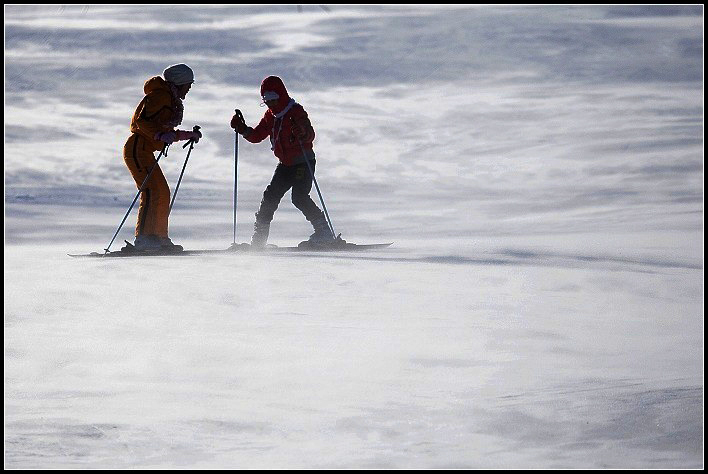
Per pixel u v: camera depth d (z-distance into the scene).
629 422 14.01
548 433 13.59
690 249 34.62
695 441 13.17
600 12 161.62
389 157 86.06
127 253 35.09
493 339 19.69
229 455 12.75
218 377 16.95
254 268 30.03
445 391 15.79
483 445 13.17
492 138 92.12
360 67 131.62
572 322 21.36
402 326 21.06
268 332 20.48
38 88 120.31
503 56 135.75
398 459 12.54
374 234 50.22
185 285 26.72
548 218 55.56
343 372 17.17
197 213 59.31
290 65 132.50
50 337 20.03
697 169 72.25
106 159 84.25
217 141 93.88
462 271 28.91
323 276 28.27
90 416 14.62
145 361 18.11
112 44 143.75
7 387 16.33
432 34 149.25
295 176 37.56
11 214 55.50
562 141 87.88
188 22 160.00
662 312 22.59
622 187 67.06
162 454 12.88
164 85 36.66
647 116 97.69
